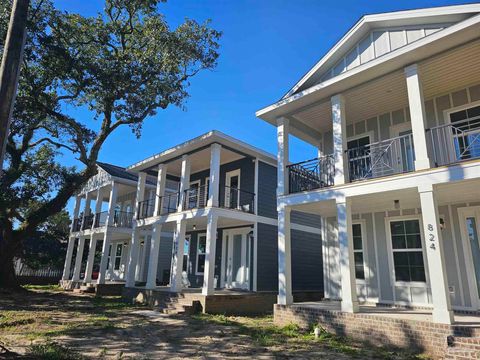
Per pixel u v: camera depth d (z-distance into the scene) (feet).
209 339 24.68
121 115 50.49
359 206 31.32
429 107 30.37
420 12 26.45
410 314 24.56
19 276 76.74
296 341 24.08
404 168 31.14
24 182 52.44
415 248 30.42
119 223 65.87
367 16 29.17
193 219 44.06
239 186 50.42
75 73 45.78
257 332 27.30
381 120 33.91
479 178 21.21
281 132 33.94
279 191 32.50
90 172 53.98
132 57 48.60
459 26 22.20
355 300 25.63
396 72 26.68
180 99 52.90
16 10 14.75
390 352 21.26
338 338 24.66
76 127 51.08
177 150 47.52
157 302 42.50
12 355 17.66
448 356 18.66
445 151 28.43
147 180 70.03
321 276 55.31
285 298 30.12
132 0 46.93
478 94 27.89
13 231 52.85
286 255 30.99
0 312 33.58
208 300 37.70
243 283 46.80
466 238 27.55
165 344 22.90
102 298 52.47
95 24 47.73
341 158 28.32
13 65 14.14
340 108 29.48
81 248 71.56
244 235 48.47
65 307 39.88
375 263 32.60
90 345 21.75
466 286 26.84
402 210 31.78
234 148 45.96
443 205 29.17
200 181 56.59
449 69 26.07
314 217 56.85
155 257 47.47
